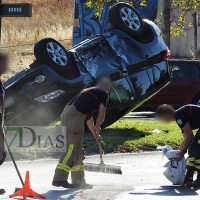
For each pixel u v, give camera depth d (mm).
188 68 41625
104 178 22688
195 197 18656
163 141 30250
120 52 30906
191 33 73000
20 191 18250
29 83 28094
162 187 20703
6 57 19438
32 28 71062
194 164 20688
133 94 30781
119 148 29031
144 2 56875
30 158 26766
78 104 19750
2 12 27156
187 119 20188
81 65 29531
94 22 63656
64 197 18516
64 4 79312
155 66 31875
